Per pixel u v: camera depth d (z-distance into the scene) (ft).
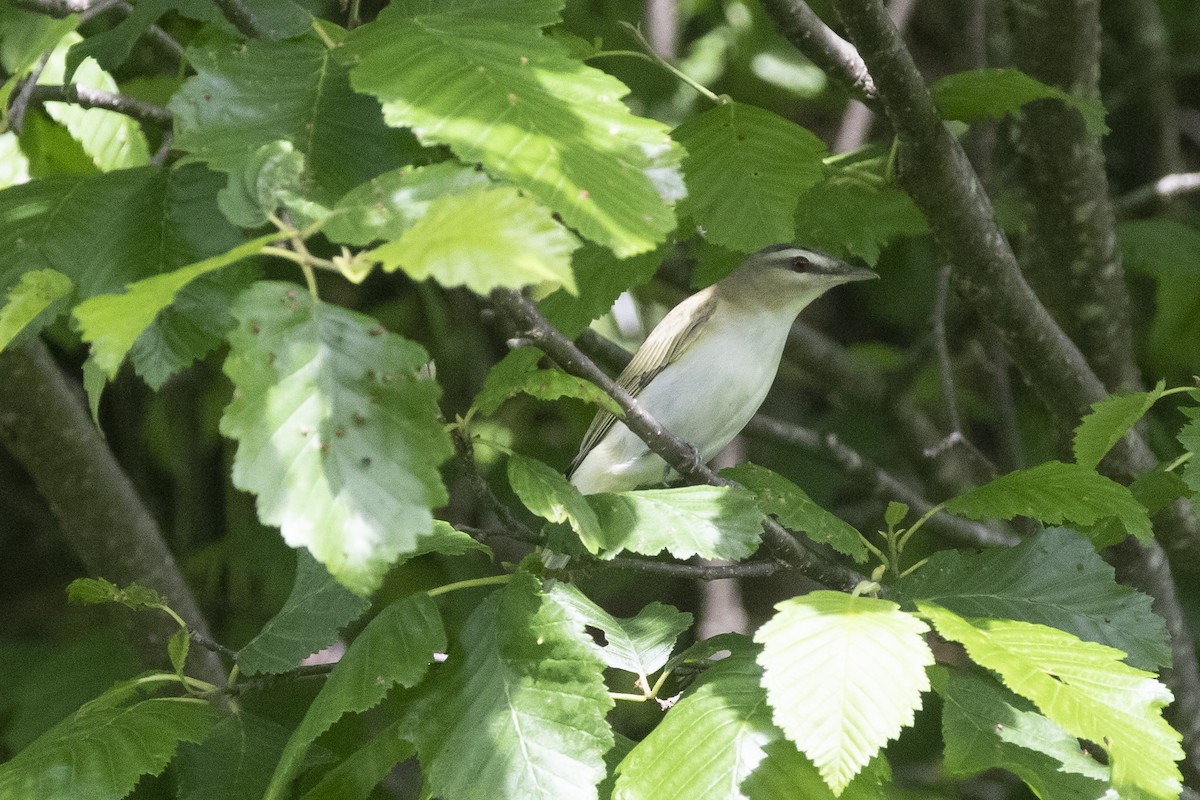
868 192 29.30
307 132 17.21
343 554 13.12
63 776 19.66
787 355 46.26
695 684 19.81
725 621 47.88
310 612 23.32
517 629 19.51
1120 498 22.63
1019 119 33.12
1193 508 20.62
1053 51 31.19
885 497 43.37
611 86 15.34
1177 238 40.81
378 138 17.34
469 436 21.25
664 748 18.37
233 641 42.45
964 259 29.27
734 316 35.63
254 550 42.96
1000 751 18.66
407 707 19.56
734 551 21.27
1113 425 23.89
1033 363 31.50
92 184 18.80
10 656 41.93
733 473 25.27
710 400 35.47
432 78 15.08
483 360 45.78
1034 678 17.07
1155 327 41.39
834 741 16.03
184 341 16.88
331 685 19.45
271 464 13.28
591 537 20.11
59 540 52.37
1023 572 21.83
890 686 16.44
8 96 20.36
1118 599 21.49
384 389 13.64
